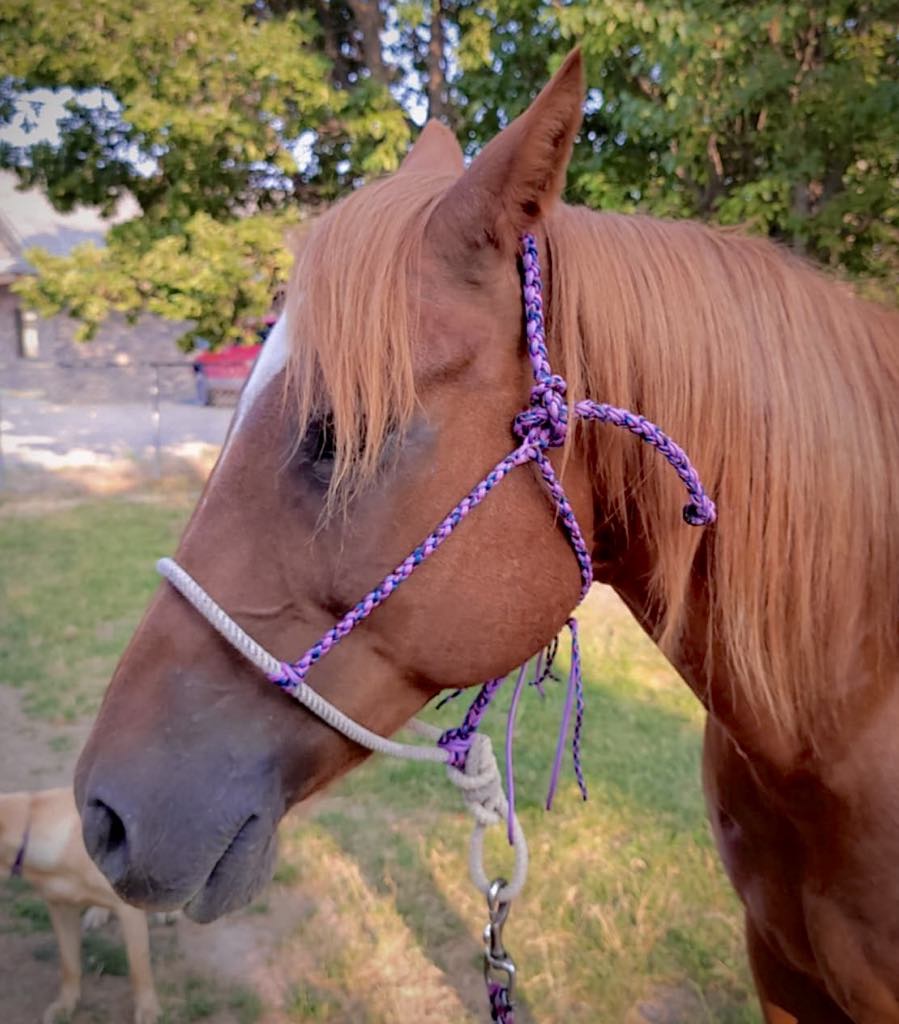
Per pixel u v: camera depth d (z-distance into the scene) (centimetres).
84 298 701
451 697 139
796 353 119
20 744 400
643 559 122
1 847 238
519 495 109
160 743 106
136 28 586
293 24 641
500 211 105
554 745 384
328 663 108
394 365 103
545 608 114
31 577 649
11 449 1209
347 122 636
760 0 503
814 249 534
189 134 612
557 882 296
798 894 138
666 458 113
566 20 509
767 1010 165
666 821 326
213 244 651
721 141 561
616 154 593
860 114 485
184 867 104
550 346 112
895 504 123
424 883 301
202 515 110
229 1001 254
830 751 123
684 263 120
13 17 601
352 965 264
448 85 682
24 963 273
